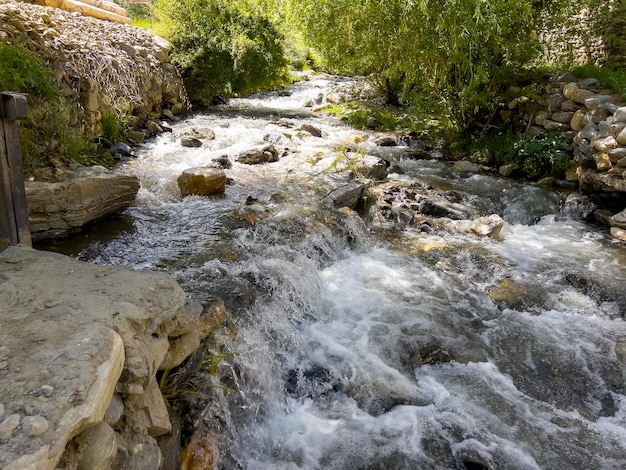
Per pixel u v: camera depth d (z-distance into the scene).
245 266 3.41
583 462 2.40
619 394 2.88
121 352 1.51
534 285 3.98
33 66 4.36
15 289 1.78
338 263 4.09
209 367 2.36
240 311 2.84
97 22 7.31
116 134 5.88
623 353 3.21
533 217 5.33
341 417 2.59
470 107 7.06
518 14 6.09
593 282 4.01
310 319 3.36
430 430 2.52
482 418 2.63
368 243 4.48
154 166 5.44
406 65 7.19
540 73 6.96
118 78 6.25
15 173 2.58
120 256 3.43
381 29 7.09
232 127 7.41
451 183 5.96
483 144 6.96
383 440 2.45
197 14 8.91
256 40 9.34
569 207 5.41
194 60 8.77
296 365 2.92
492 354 3.15
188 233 3.88
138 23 10.89
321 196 4.92
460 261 4.27
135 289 1.88
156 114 7.44
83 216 3.73
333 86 12.84
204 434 2.19
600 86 6.18
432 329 3.30
